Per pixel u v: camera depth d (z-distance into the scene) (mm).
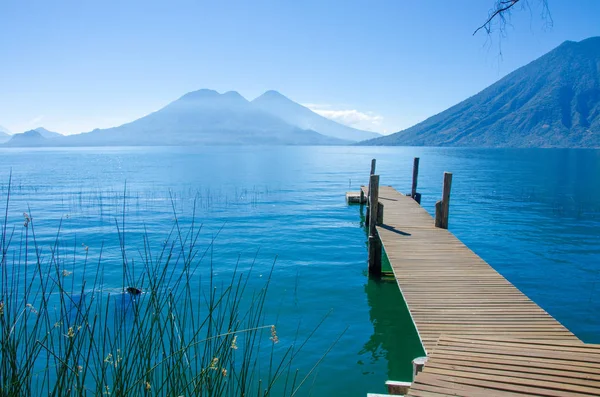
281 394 5367
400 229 11172
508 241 14281
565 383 3492
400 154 113438
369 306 8500
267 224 17344
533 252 12789
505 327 5230
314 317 7906
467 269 7727
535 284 9859
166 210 20922
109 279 9734
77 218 18656
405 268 7801
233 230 16094
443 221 11328
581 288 9547
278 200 24672
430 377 3752
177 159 83750
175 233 15461
